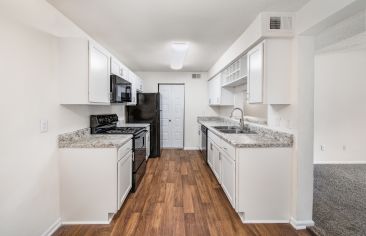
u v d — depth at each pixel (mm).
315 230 2104
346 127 4500
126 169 2672
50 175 2068
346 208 2541
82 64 2227
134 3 2082
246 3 2080
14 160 1628
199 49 3729
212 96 5387
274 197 2275
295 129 2209
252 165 2252
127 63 4906
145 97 5234
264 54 2291
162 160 4895
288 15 2238
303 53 2184
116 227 2178
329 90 4457
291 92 2291
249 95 2682
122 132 3203
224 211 2506
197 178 3658
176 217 2369
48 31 2037
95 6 2131
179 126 6195
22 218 1715
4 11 1530
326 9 1779
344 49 3943
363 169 4078
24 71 1725
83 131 2764
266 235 2051
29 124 1783
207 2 2066
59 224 2197
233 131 3529
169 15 2357
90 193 2229
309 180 2184
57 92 2180
